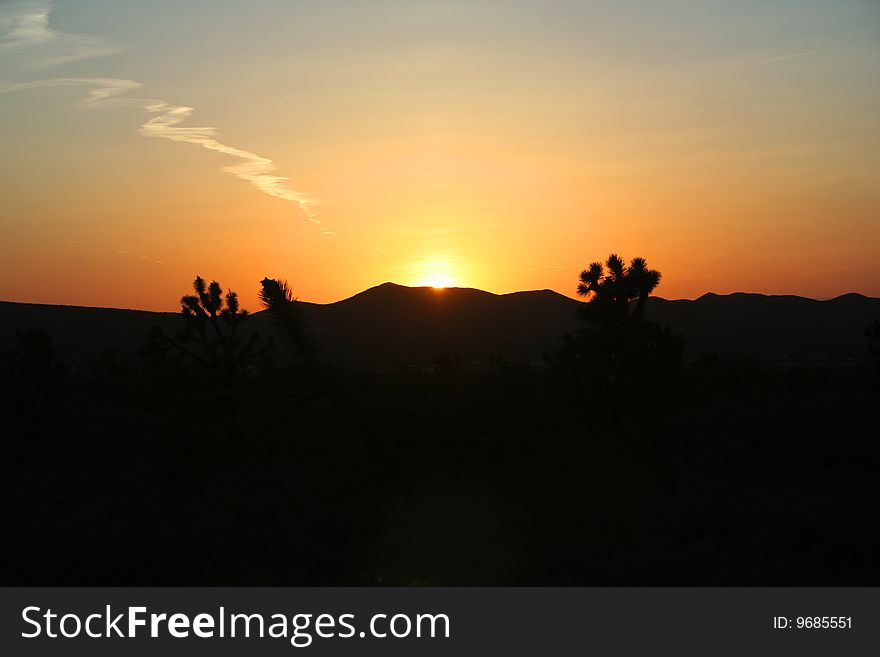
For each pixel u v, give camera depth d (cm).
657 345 1939
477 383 5391
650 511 1516
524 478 2158
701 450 2558
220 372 2470
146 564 1180
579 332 2048
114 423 3291
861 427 2992
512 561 1164
